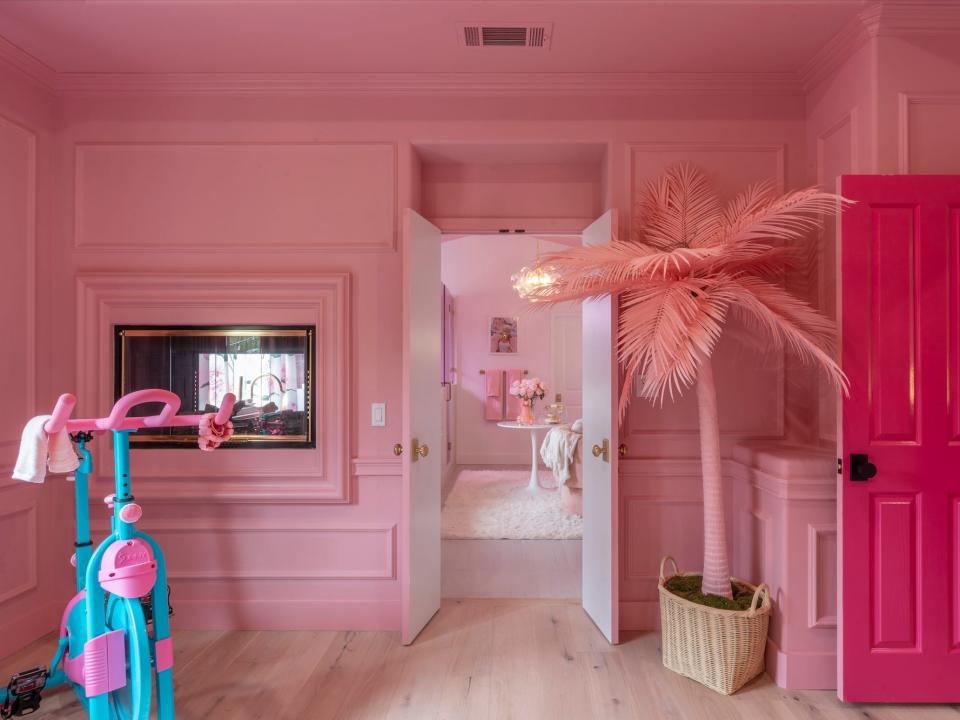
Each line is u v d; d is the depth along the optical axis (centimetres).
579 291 259
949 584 227
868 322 229
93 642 184
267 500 296
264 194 304
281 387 298
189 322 299
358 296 303
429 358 307
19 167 280
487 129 304
